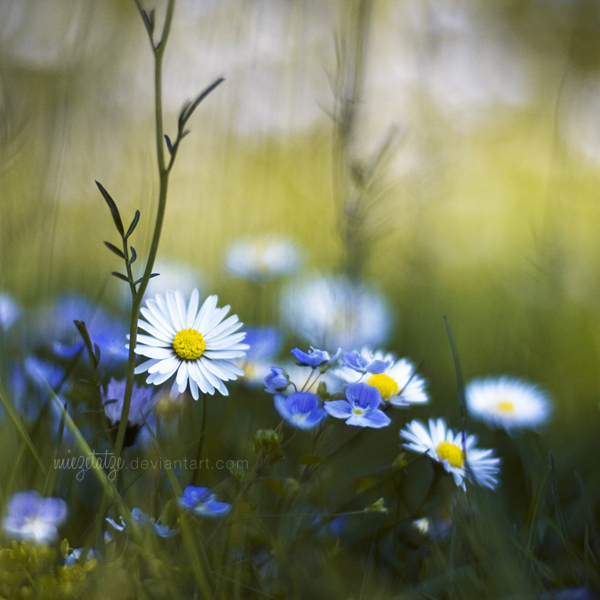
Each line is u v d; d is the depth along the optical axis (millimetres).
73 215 724
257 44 897
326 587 490
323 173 963
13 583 476
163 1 863
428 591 490
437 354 739
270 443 483
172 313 493
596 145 767
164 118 888
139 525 483
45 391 523
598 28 724
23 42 617
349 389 491
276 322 686
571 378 683
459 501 507
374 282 849
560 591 491
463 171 1231
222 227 850
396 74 989
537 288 743
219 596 484
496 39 1306
